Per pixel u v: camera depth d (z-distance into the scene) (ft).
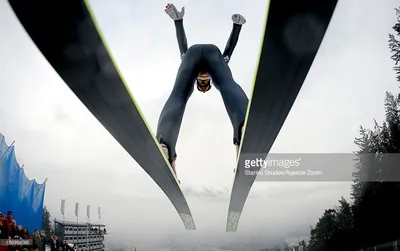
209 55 23.94
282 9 8.45
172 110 22.31
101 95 12.87
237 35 25.73
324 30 9.17
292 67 11.00
